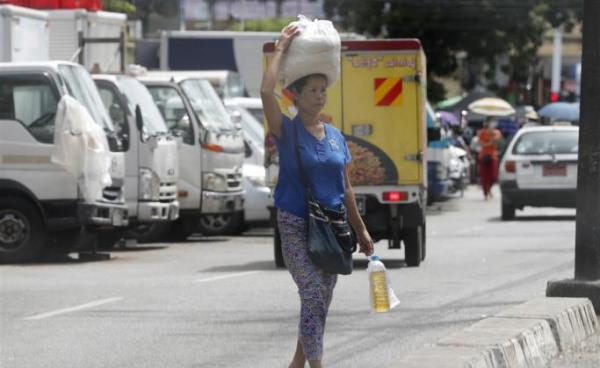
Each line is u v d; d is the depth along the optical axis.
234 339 26.20
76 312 30.34
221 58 86.81
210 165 54.44
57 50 60.28
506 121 129.00
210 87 57.78
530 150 66.25
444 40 112.94
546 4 113.50
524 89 144.12
